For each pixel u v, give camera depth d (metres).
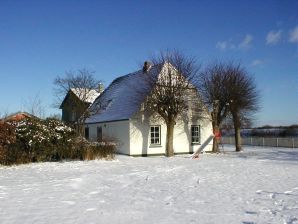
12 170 18.81
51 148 23.17
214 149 32.09
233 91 30.98
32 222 7.96
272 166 19.62
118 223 7.83
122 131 29.97
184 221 7.96
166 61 28.38
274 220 7.95
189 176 15.62
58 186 13.05
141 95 28.62
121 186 13.00
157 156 29.02
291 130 47.56
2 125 21.23
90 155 24.23
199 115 31.98
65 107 43.94
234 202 9.98
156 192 11.70
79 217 8.38
